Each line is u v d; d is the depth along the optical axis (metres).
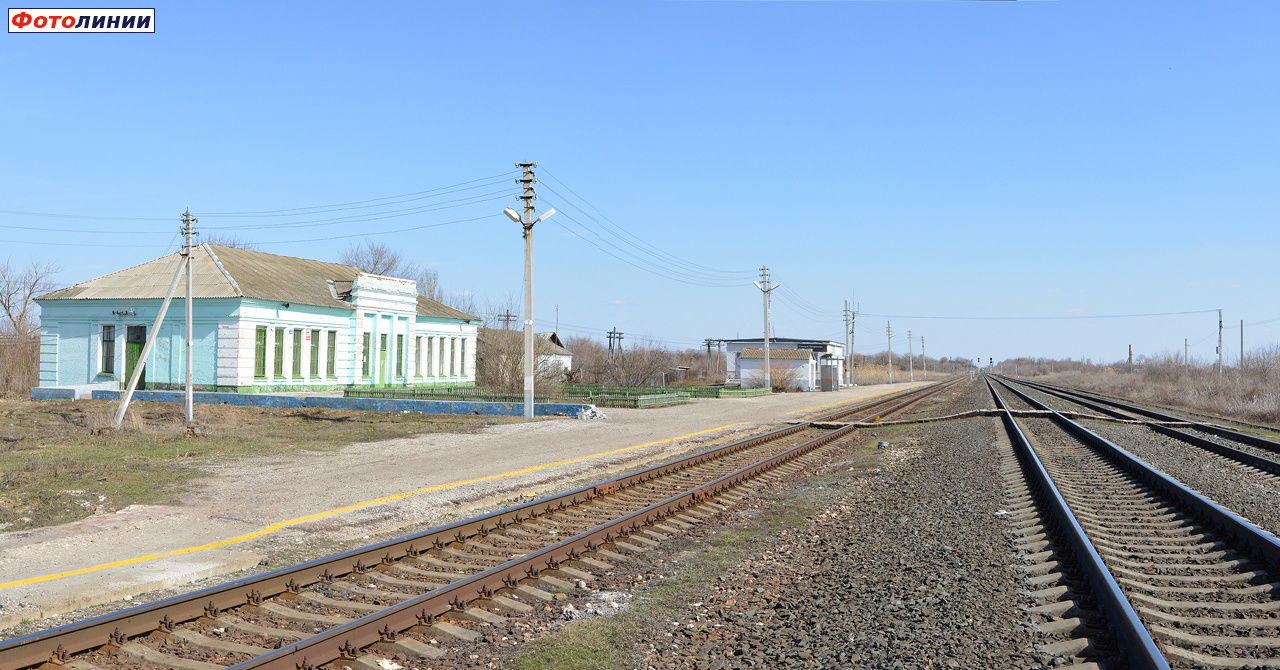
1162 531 9.69
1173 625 5.95
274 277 37.56
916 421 29.31
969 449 18.98
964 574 7.51
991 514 10.60
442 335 45.38
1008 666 5.26
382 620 5.86
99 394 33.81
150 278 36.25
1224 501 11.75
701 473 15.04
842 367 87.06
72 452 17.36
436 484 13.34
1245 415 37.38
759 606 6.90
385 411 29.19
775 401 45.56
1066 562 7.78
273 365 34.53
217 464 15.62
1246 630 5.84
